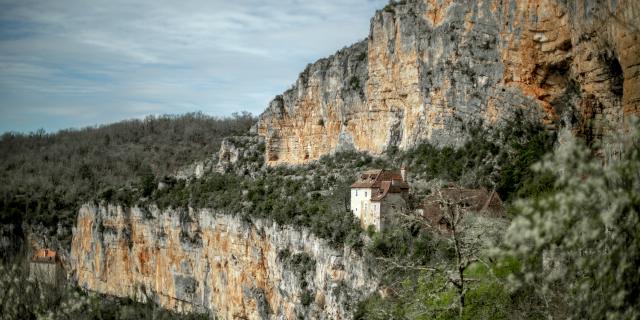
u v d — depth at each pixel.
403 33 134.38
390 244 86.44
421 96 128.75
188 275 157.50
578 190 33.19
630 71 65.88
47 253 192.25
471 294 50.78
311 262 110.56
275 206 130.12
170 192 173.25
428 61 126.88
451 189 84.81
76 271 191.75
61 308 88.94
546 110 104.12
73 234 196.62
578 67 87.38
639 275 33.50
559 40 97.69
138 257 173.25
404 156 127.25
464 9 119.88
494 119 111.94
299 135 169.75
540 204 34.38
